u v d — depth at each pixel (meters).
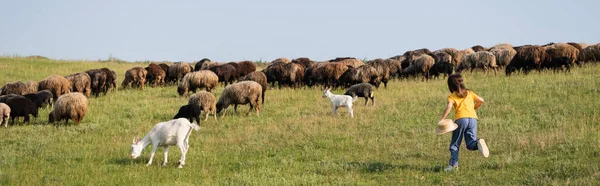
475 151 13.10
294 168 12.39
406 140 14.94
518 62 27.55
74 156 14.13
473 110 10.84
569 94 20.03
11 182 11.39
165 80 32.41
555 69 26.88
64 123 19.72
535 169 10.87
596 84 21.31
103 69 28.38
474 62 28.91
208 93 19.33
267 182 11.02
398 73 29.67
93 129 18.58
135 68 30.14
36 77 34.19
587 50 28.36
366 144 14.83
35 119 20.84
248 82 20.08
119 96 26.86
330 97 19.02
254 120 19.31
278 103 22.77
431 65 28.80
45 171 12.48
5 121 20.09
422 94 22.72
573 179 9.96
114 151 14.77
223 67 29.08
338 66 26.92
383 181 10.77
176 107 22.84
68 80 26.28
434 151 13.46
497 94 21.14
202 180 11.34
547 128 15.55
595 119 15.72
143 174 11.87
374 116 18.75
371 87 21.12
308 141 15.40
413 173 11.16
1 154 14.62
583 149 12.19
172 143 12.62
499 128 15.88
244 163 13.02
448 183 10.21
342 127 17.28
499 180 10.27
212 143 15.77
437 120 17.45
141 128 18.56
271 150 14.63
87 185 11.10
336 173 11.71
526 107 18.42
